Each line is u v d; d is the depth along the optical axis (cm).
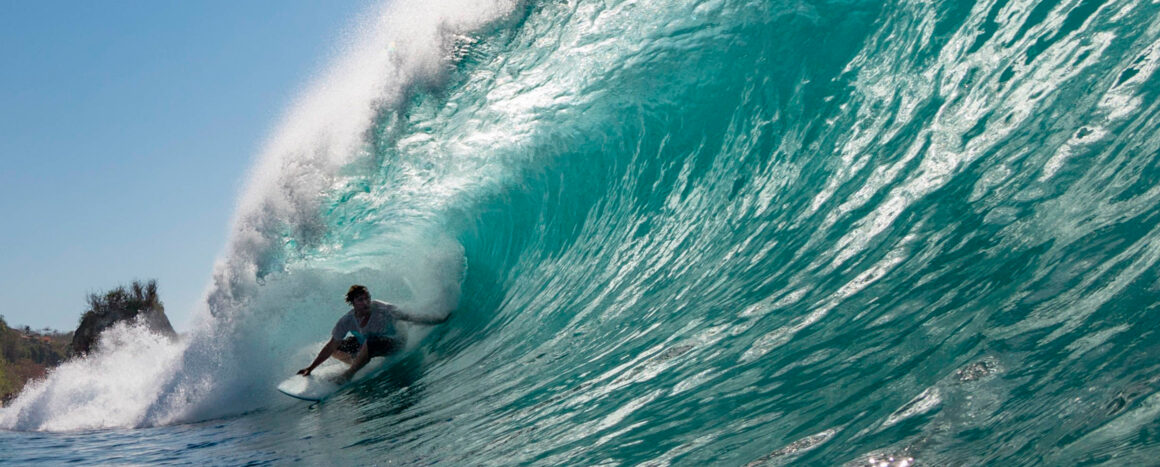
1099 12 891
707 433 646
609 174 1766
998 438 444
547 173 1955
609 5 1911
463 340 1798
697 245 1316
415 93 2300
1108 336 481
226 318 2420
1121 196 629
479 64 2189
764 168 1322
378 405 1468
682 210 1463
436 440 999
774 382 701
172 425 1941
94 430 2008
